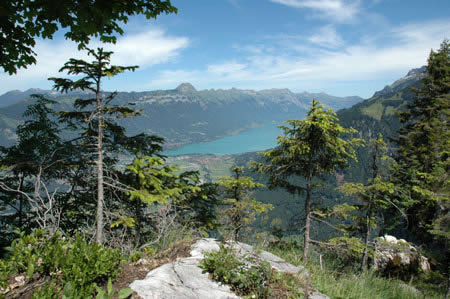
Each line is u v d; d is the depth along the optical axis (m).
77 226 8.25
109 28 4.42
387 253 11.85
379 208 11.88
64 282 2.63
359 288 4.57
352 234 11.93
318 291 3.89
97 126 9.01
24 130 9.20
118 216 7.33
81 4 3.79
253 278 3.29
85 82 7.95
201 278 3.33
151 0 4.26
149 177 8.16
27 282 2.71
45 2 3.66
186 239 4.72
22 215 8.76
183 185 9.67
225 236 4.11
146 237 7.21
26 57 4.42
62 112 8.38
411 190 14.91
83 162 8.25
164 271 3.22
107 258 2.98
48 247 2.95
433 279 10.96
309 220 10.94
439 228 12.03
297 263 5.43
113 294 2.70
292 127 11.15
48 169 7.97
